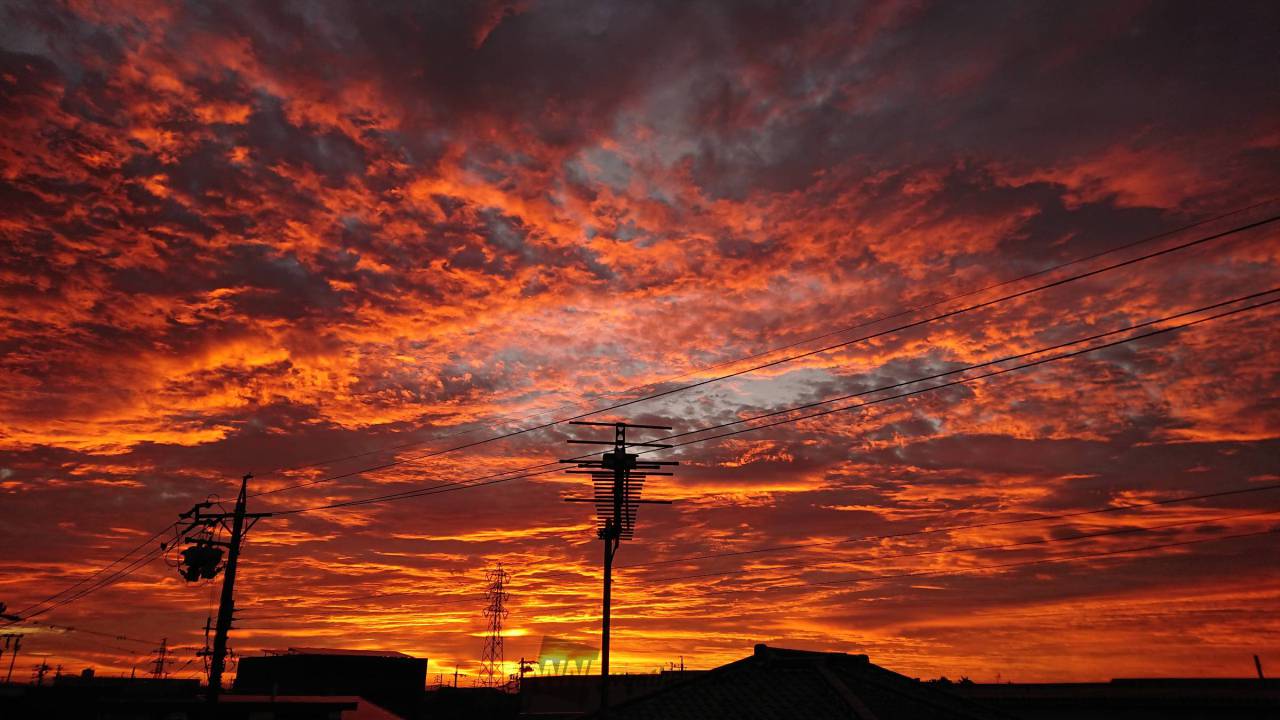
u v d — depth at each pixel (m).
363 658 71.81
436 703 76.56
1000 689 39.19
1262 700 32.78
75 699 41.19
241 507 38.41
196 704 27.81
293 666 70.62
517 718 53.81
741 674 27.31
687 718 24.36
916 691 27.00
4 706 39.69
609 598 34.88
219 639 36.06
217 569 37.91
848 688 25.70
